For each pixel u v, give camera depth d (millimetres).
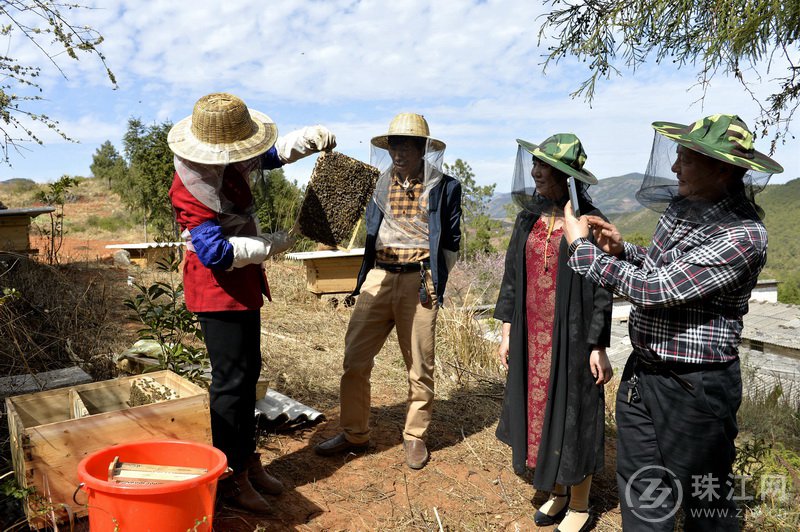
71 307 5145
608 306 2826
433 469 3588
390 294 3506
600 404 2947
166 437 2516
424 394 3590
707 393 2207
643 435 2457
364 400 3604
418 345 3539
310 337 6320
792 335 10070
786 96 4387
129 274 8148
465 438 4066
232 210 2588
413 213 3475
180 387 2855
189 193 2512
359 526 2918
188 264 2699
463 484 3455
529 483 3549
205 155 2391
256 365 2844
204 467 2350
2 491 2545
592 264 2320
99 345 4664
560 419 2883
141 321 3566
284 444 3686
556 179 2850
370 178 3250
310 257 7559
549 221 2977
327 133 3006
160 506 2010
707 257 2078
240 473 2832
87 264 8648
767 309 13414
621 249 2578
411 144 3332
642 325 2328
